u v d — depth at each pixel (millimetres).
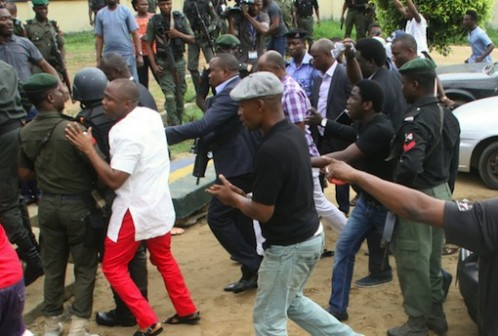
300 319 3764
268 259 3582
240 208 3502
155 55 9586
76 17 23234
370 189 2375
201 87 7477
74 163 4215
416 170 3879
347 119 5199
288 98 5035
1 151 4961
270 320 3625
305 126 5207
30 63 6691
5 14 6289
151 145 4246
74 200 4266
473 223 2121
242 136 5016
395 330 4395
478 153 7914
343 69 6176
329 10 26203
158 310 5090
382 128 4348
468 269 4262
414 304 4250
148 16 10516
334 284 4711
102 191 4336
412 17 9055
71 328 4434
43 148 4215
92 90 4352
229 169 5047
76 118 4348
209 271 5809
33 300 5020
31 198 6781
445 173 4160
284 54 11617
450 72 10148
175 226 6906
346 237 4613
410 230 4102
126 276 4324
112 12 9305
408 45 5520
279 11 11289
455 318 4781
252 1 10336
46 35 8594
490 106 8062
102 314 4832
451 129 4203
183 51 9680
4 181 4980
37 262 5176
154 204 4273
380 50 5332
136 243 4301
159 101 11602
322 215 5344
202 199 7090
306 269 3607
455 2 12977
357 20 15344
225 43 6062
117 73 4781
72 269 5516
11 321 3439
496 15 24125
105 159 4332
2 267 3338
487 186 7910
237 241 5180
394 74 5480
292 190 3449
